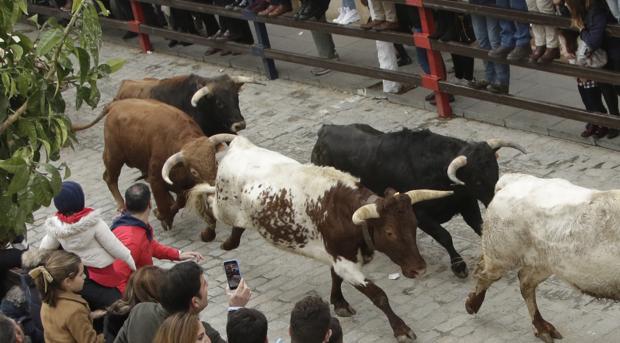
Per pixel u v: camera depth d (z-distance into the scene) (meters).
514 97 13.70
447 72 15.66
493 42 13.48
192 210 12.12
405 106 15.35
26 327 9.22
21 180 8.77
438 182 10.86
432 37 14.23
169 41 19.38
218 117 13.52
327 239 10.21
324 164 11.81
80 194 9.50
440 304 10.67
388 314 10.05
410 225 9.49
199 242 12.70
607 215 8.64
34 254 8.49
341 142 11.60
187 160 11.95
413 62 16.23
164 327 6.57
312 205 10.29
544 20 12.57
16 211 9.20
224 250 12.35
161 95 14.02
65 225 9.38
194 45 19.06
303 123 15.42
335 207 10.06
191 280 7.23
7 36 9.46
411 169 11.01
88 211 9.48
